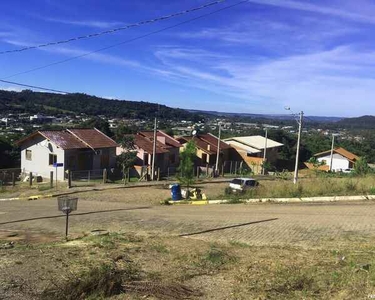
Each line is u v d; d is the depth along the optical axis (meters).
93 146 40.66
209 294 6.11
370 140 84.19
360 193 20.20
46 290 5.99
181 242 10.67
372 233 11.67
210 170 48.59
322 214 15.45
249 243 10.70
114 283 6.15
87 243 10.43
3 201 25.16
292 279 6.74
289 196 21.17
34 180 36.94
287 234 11.91
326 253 9.06
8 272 7.18
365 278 6.55
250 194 23.06
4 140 49.09
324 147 81.75
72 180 36.62
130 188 31.11
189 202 23.05
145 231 13.27
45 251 9.19
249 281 6.78
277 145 69.81
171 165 51.97
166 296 5.91
